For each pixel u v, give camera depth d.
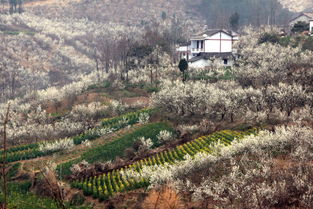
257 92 66.88
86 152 63.78
